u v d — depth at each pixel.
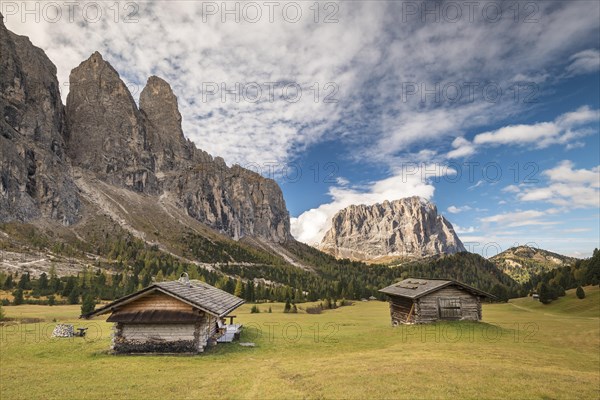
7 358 24.22
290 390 15.88
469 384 16.73
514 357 24.39
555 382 17.66
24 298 106.75
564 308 91.19
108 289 125.31
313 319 58.25
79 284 122.44
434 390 15.77
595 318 66.38
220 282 167.38
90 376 19.08
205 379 18.12
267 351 27.05
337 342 31.70
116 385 17.23
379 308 95.44
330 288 182.75
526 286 164.88
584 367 22.75
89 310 62.47
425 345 28.72
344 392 15.48
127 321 25.52
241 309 97.38
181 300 26.00
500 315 66.44
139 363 22.42
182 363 22.45
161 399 15.12
